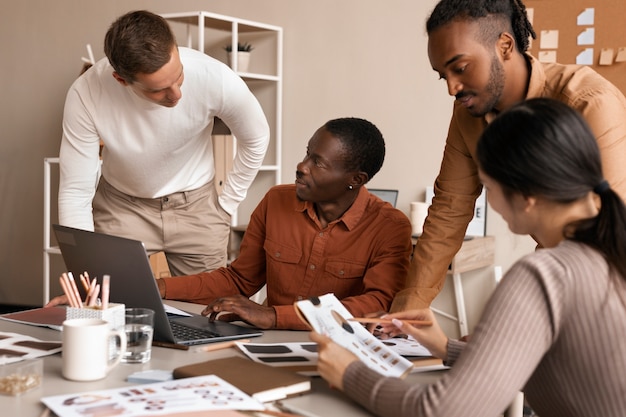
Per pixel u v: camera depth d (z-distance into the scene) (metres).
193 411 1.08
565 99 1.54
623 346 1.03
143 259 1.49
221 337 1.59
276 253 1.96
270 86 4.16
